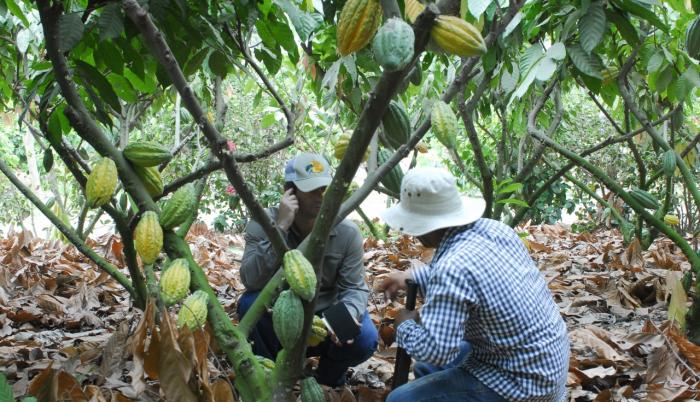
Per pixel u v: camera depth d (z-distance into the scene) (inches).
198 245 228.8
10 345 123.9
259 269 105.3
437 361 74.5
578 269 202.4
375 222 287.9
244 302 109.0
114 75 96.8
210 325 70.6
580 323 149.0
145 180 74.0
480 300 75.4
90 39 85.4
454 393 80.2
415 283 89.7
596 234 309.1
